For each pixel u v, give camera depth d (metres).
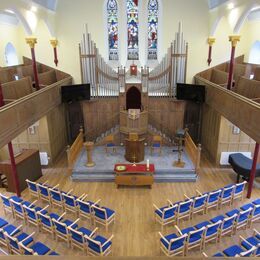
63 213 8.82
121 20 15.02
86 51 13.98
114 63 15.73
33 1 11.13
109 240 6.90
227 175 11.83
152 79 14.25
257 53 14.14
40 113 10.76
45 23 13.48
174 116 14.69
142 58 15.80
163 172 11.57
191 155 12.59
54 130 13.23
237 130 11.80
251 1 9.20
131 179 10.48
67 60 15.18
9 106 8.16
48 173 12.21
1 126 7.62
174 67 13.95
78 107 14.66
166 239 7.11
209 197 8.77
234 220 7.77
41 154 12.55
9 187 10.66
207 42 14.88
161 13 14.62
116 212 9.21
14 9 9.60
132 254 7.31
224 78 13.45
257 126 7.76
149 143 14.45
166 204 9.69
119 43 15.52
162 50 15.20
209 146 13.49
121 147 14.42
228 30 14.62
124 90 14.17
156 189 10.73
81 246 7.21
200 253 7.24
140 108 14.63
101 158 12.95
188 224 8.48
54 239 7.85
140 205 9.63
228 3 11.35
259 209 8.24
